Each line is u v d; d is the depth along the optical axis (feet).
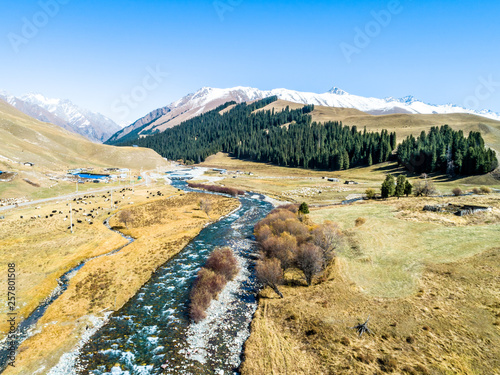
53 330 103.04
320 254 146.30
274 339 98.78
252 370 85.30
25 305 117.39
